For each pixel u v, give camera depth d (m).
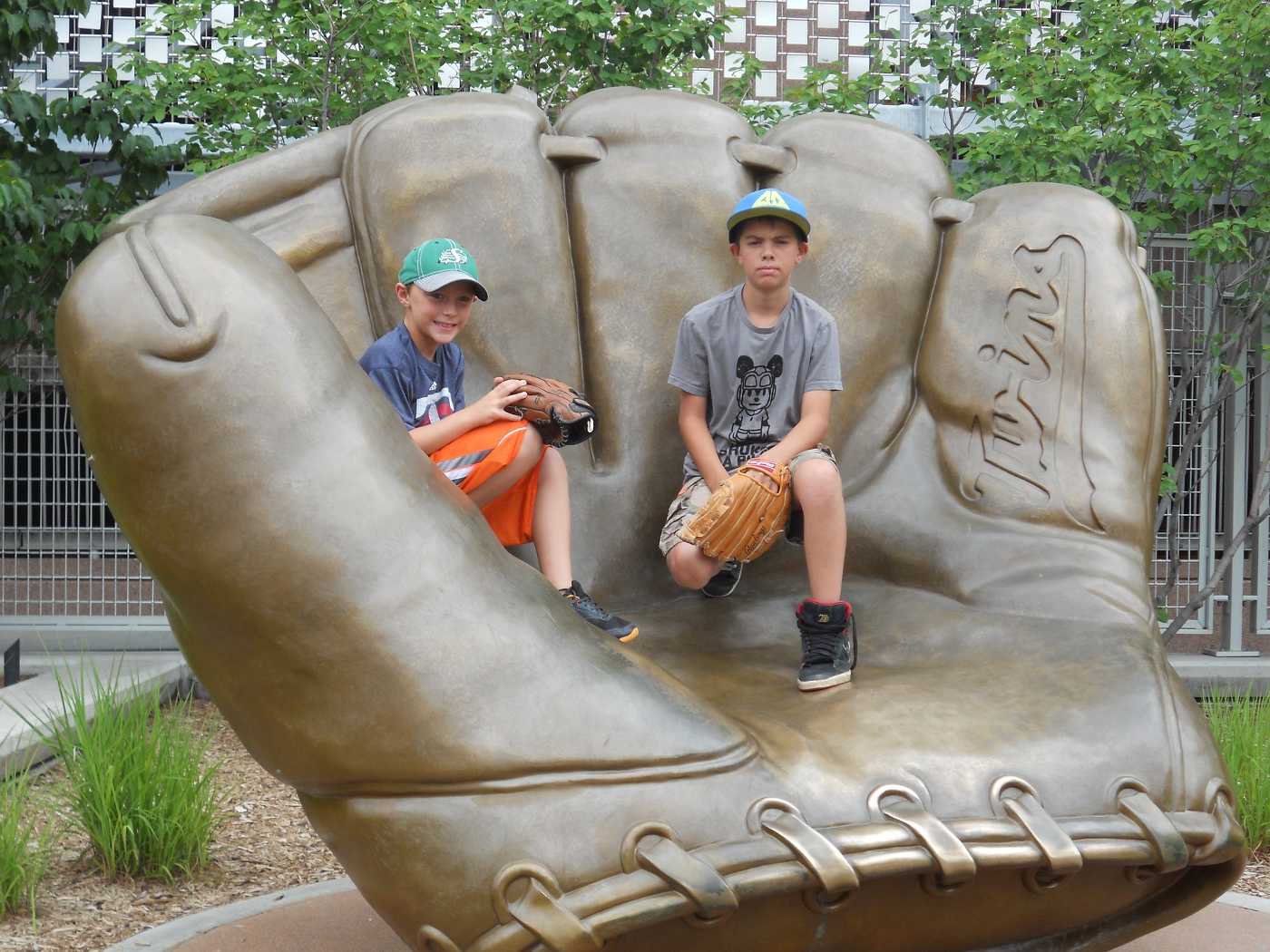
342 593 2.19
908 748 2.44
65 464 8.62
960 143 7.51
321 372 2.28
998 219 3.47
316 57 7.00
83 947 3.45
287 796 5.16
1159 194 7.20
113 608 8.27
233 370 2.20
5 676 6.48
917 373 3.44
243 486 2.18
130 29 8.20
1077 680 2.67
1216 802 2.53
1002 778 2.40
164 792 4.14
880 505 3.30
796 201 3.04
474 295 2.97
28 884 3.83
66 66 8.21
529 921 2.12
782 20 7.78
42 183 7.02
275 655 2.21
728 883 2.17
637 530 3.34
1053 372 3.24
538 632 2.30
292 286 2.37
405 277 2.96
